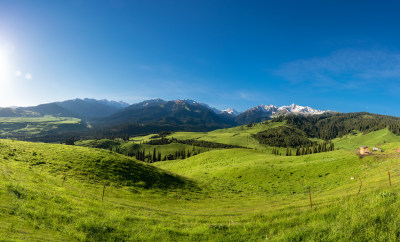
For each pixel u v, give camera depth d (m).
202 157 139.50
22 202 15.96
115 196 32.88
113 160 51.25
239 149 147.00
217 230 15.46
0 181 18.89
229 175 76.06
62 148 53.28
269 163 89.25
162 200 37.19
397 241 9.25
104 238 13.82
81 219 15.86
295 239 11.39
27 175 27.09
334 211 14.95
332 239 10.48
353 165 62.00
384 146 79.62
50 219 14.79
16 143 50.56
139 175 48.22
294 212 18.30
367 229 10.55
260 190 55.53
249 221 17.89
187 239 13.99
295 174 66.75
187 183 56.38
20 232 11.64
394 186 21.91
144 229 16.00
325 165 67.00
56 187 25.59
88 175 39.88
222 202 40.75
